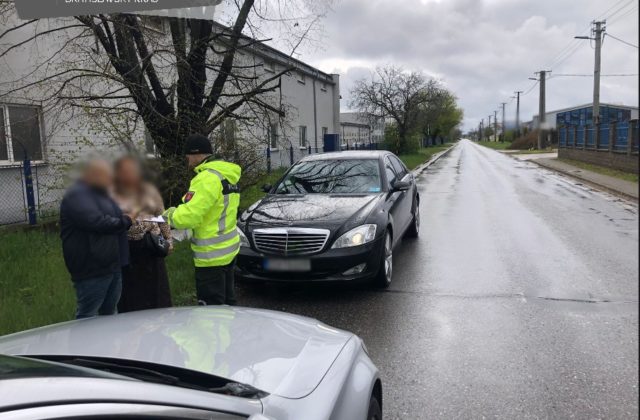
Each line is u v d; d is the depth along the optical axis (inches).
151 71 334.6
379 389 105.7
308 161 302.8
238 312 110.1
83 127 352.5
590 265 274.7
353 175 282.7
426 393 141.3
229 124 364.2
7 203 351.9
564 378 148.3
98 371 69.6
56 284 213.5
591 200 550.9
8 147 362.6
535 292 229.9
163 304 168.7
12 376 58.6
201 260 162.1
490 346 171.6
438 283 246.8
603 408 131.7
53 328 99.0
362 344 108.2
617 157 879.1
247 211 247.9
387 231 241.8
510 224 404.8
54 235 310.8
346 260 215.3
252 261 220.5
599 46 1047.0
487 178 839.7
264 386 77.6
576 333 181.2
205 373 78.7
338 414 81.7
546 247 320.2
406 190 299.3
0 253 254.2
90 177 132.0
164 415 61.1
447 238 353.7
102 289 138.0
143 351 85.3
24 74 366.6
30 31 366.6
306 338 98.6
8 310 180.1
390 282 249.3
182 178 315.6
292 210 238.2
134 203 138.9
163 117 319.9
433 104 1854.1
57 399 55.4
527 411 131.2
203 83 347.6
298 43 371.9
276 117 386.0
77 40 327.9
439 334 183.0
